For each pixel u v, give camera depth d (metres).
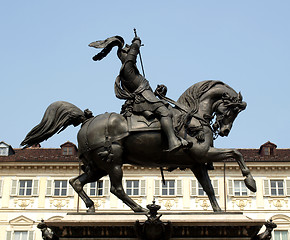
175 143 8.95
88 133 9.23
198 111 9.47
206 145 9.09
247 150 39.56
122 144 9.17
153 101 9.26
